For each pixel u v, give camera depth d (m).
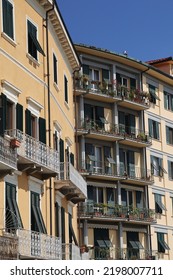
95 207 49.09
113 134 51.66
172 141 60.72
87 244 48.56
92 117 51.94
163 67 63.44
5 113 24.55
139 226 53.59
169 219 57.66
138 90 54.97
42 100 30.30
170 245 57.03
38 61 29.91
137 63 55.28
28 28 28.77
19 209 25.84
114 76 53.62
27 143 25.94
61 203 34.66
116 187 52.25
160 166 57.94
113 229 51.09
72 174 33.09
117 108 53.81
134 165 54.78
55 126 33.09
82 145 49.97
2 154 22.73
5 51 25.52
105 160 51.75
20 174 26.17
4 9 25.70
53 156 28.70
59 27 33.31
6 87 25.30
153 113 58.19
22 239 24.58
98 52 51.72
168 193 58.41
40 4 30.47
